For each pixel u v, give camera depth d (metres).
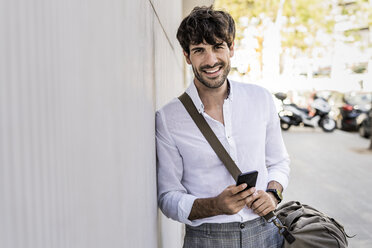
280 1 19.92
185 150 1.79
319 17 20.52
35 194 0.46
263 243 1.84
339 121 15.57
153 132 1.71
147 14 1.59
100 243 0.75
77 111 0.61
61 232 0.55
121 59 0.99
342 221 5.80
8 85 0.40
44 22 0.49
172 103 1.81
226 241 1.79
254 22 20.59
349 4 20.38
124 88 1.03
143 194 1.38
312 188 7.57
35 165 0.46
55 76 0.52
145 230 1.42
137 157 1.25
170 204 1.76
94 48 0.71
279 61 22.05
